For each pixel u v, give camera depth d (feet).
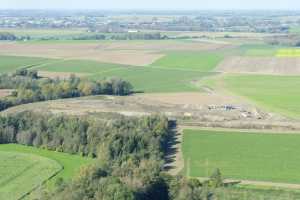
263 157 531.50
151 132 556.10
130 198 391.04
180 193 419.33
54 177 476.95
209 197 424.05
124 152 515.09
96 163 463.83
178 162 517.14
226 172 489.26
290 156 534.78
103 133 548.31
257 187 452.35
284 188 451.53
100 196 392.47
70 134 564.71
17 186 453.99
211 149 556.92
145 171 437.17
